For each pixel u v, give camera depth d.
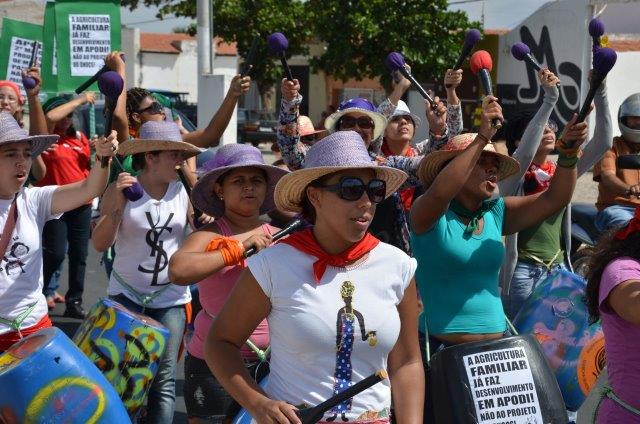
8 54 10.77
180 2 28.88
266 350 4.93
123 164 6.59
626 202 8.92
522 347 4.83
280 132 6.52
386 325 3.56
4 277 5.16
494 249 5.15
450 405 4.76
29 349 4.57
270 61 30.09
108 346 5.21
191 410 5.23
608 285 3.85
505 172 5.37
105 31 10.45
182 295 6.00
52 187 5.34
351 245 3.61
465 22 24.34
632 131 8.66
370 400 3.57
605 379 4.14
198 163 10.23
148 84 48.69
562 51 19.20
